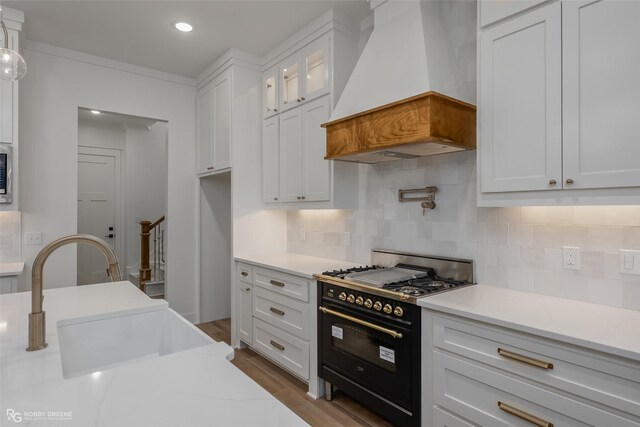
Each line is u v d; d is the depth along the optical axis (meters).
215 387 0.94
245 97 3.59
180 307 4.12
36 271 1.21
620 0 1.45
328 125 2.52
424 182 2.52
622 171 1.44
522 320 1.53
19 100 3.17
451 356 1.75
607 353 1.28
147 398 0.88
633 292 1.68
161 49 3.47
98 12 2.80
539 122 1.68
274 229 3.79
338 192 2.84
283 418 0.80
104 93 3.64
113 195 5.82
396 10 2.37
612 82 1.46
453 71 2.16
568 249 1.88
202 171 4.08
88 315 1.58
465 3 2.30
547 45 1.65
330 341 2.45
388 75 2.22
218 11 2.82
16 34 2.74
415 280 2.30
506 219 2.11
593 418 1.32
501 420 1.57
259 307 3.19
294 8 2.79
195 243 4.23
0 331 1.37
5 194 2.79
